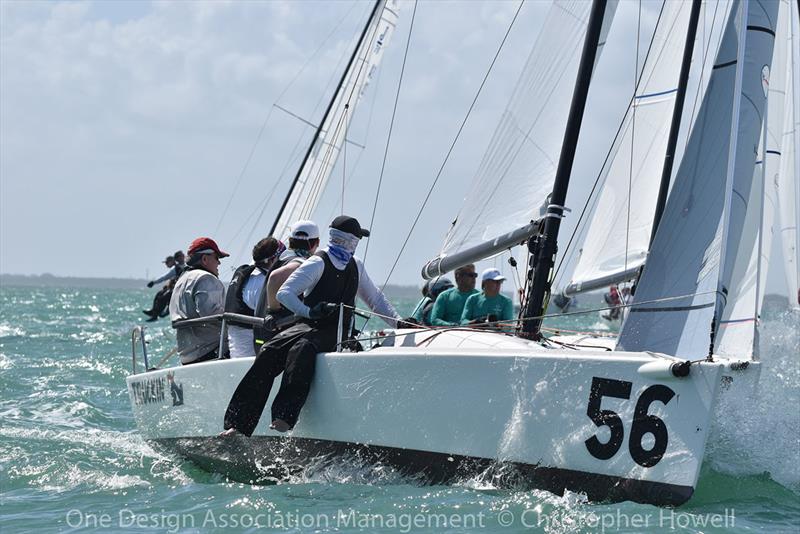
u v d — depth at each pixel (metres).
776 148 28.64
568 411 15.73
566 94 21.38
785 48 29.56
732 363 19.09
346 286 18.45
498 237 20.94
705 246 16.92
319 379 17.83
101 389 34.50
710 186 17.33
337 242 18.39
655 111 31.73
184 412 20.48
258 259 20.56
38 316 95.31
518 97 21.66
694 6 30.67
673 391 15.03
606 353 15.80
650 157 31.72
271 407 17.83
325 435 17.77
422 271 22.53
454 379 16.50
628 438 15.29
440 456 16.67
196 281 22.02
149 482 19.08
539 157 21.20
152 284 64.94
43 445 22.88
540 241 20.14
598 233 33.03
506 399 16.14
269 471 18.80
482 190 21.59
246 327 20.61
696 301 16.70
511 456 16.09
